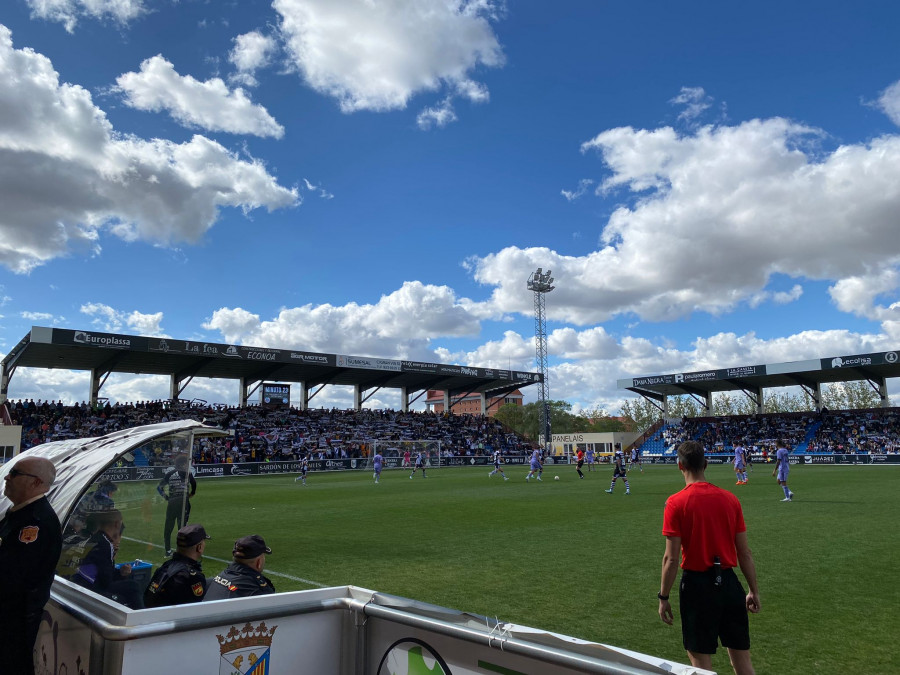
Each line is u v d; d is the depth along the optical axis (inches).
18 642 120.4
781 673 197.0
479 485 1165.7
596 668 69.7
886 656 211.3
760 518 587.8
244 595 157.2
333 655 106.7
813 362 1966.0
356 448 2000.5
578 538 481.4
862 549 413.1
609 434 2716.5
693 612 156.3
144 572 242.8
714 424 2453.2
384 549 434.0
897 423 2033.7
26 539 123.7
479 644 83.2
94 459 199.6
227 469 1600.6
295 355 1833.2
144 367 1801.2
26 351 1510.8
